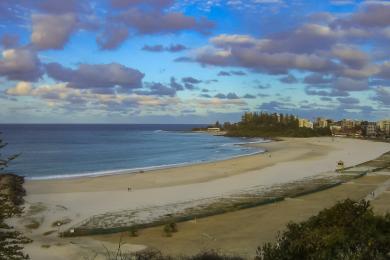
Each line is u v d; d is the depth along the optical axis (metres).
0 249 12.27
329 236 12.51
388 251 11.98
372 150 122.94
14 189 44.22
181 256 22.83
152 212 37.59
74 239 29.59
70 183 54.91
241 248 26.47
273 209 38.22
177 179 58.56
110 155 103.50
